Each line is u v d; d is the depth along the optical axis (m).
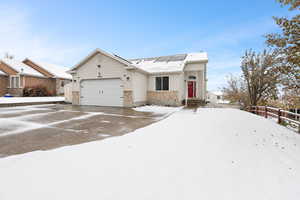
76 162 2.52
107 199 1.69
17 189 1.84
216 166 2.45
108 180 2.03
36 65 21.39
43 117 7.40
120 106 11.98
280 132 4.86
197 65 14.90
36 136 4.39
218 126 4.59
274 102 10.32
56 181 1.99
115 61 12.01
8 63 18.36
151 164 2.47
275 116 7.18
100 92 12.65
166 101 13.44
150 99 14.07
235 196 1.79
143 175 2.16
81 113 8.77
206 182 2.04
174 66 13.87
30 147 3.50
